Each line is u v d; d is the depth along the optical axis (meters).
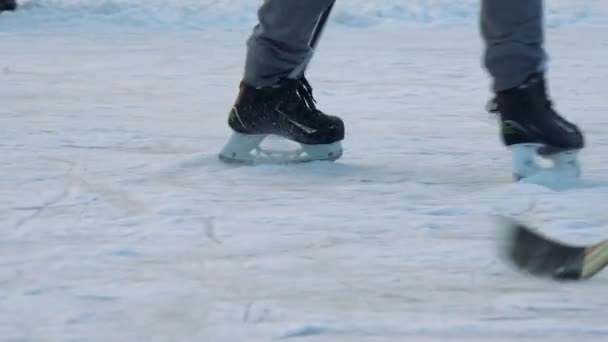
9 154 8.80
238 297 5.02
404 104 11.98
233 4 25.50
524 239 5.30
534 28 7.48
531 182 7.50
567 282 5.21
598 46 17.94
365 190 7.41
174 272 5.43
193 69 15.55
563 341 4.47
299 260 5.65
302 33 8.02
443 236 6.14
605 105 11.76
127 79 14.36
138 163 8.41
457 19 22.73
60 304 4.91
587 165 8.33
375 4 24.61
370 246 5.93
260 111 8.19
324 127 8.30
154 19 23.25
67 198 7.12
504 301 4.96
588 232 6.21
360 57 16.78
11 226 6.36
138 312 4.80
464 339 4.48
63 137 9.66
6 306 4.88
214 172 8.02
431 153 8.93
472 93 12.84
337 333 4.55
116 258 5.68
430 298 5.02
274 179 7.78
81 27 22.48
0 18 23.66
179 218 6.53
